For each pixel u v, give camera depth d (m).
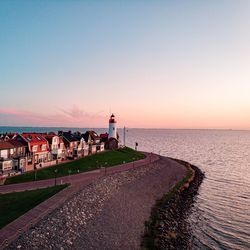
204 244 32.59
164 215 41.28
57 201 38.94
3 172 53.53
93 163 75.94
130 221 37.19
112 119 119.44
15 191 44.38
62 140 79.56
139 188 54.72
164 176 68.44
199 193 56.19
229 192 57.19
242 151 156.12
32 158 63.59
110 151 101.00
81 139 86.44
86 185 49.50
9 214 33.47
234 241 33.69
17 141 63.22
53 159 72.88
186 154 136.88
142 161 86.38
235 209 45.84
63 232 30.31
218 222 39.81
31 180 53.16
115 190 50.12
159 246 30.94
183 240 33.25
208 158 119.81
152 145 196.25
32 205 37.00
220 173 80.50
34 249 26.09
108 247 29.19
